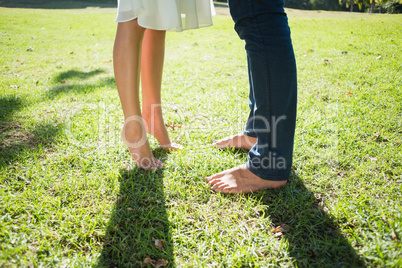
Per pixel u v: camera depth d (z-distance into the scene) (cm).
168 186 142
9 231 109
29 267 97
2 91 274
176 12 127
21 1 1747
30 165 155
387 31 643
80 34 721
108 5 1809
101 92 275
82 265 98
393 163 154
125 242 111
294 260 101
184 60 426
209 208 129
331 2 3541
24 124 203
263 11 115
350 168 154
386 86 268
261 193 138
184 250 107
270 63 118
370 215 118
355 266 97
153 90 167
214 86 296
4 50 496
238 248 107
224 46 556
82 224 117
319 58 414
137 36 136
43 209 124
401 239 104
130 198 134
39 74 351
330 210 123
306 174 151
